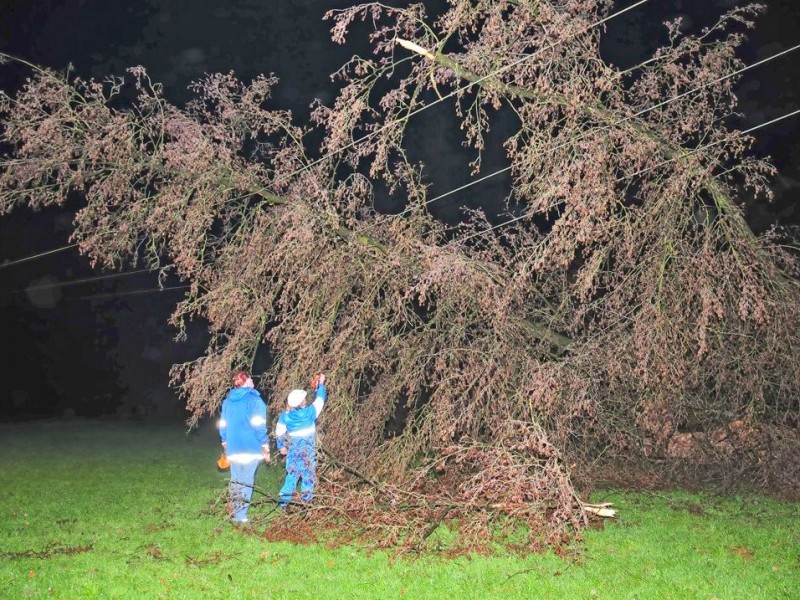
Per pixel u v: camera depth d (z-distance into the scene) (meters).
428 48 9.01
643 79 9.05
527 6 8.77
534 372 8.99
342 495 8.02
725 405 9.62
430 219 9.66
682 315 8.85
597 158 8.35
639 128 8.86
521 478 7.26
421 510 7.61
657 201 8.90
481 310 9.21
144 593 6.13
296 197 9.20
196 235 9.23
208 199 9.33
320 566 6.84
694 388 9.75
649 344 8.52
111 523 8.45
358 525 7.73
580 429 9.66
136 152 9.47
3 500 9.82
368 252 9.49
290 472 8.49
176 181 9.51
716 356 9.45
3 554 7.24
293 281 9.23
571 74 8.65
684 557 6.98
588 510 7.93
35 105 9.25
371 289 9.48
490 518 7.46
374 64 8.81
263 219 9.48
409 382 9.37
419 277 8.88
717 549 7.23
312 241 9.01
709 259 8.59
